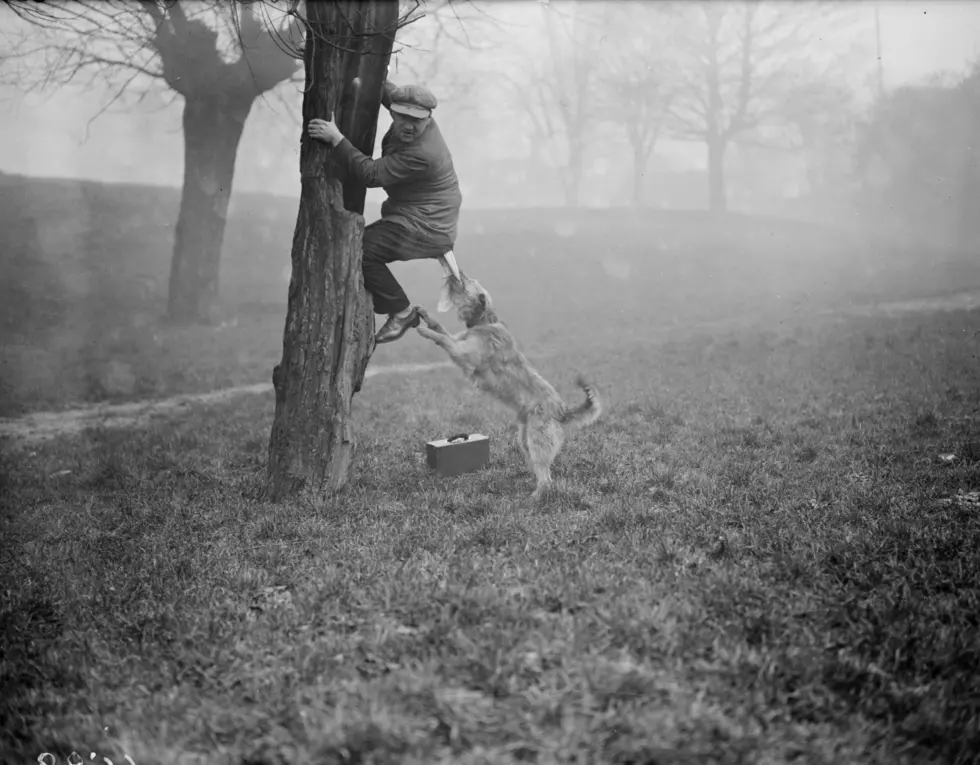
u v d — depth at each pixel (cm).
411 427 1162
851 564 591
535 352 2062
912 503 729
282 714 407
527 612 499
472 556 626
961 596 531
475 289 834
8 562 717
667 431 1071
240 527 758
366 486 871
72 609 593
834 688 429
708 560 604
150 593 607
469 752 362
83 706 450
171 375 1783
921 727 397
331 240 841
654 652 450
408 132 804
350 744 369
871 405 1170
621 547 632
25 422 1436
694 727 376
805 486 799
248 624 527
